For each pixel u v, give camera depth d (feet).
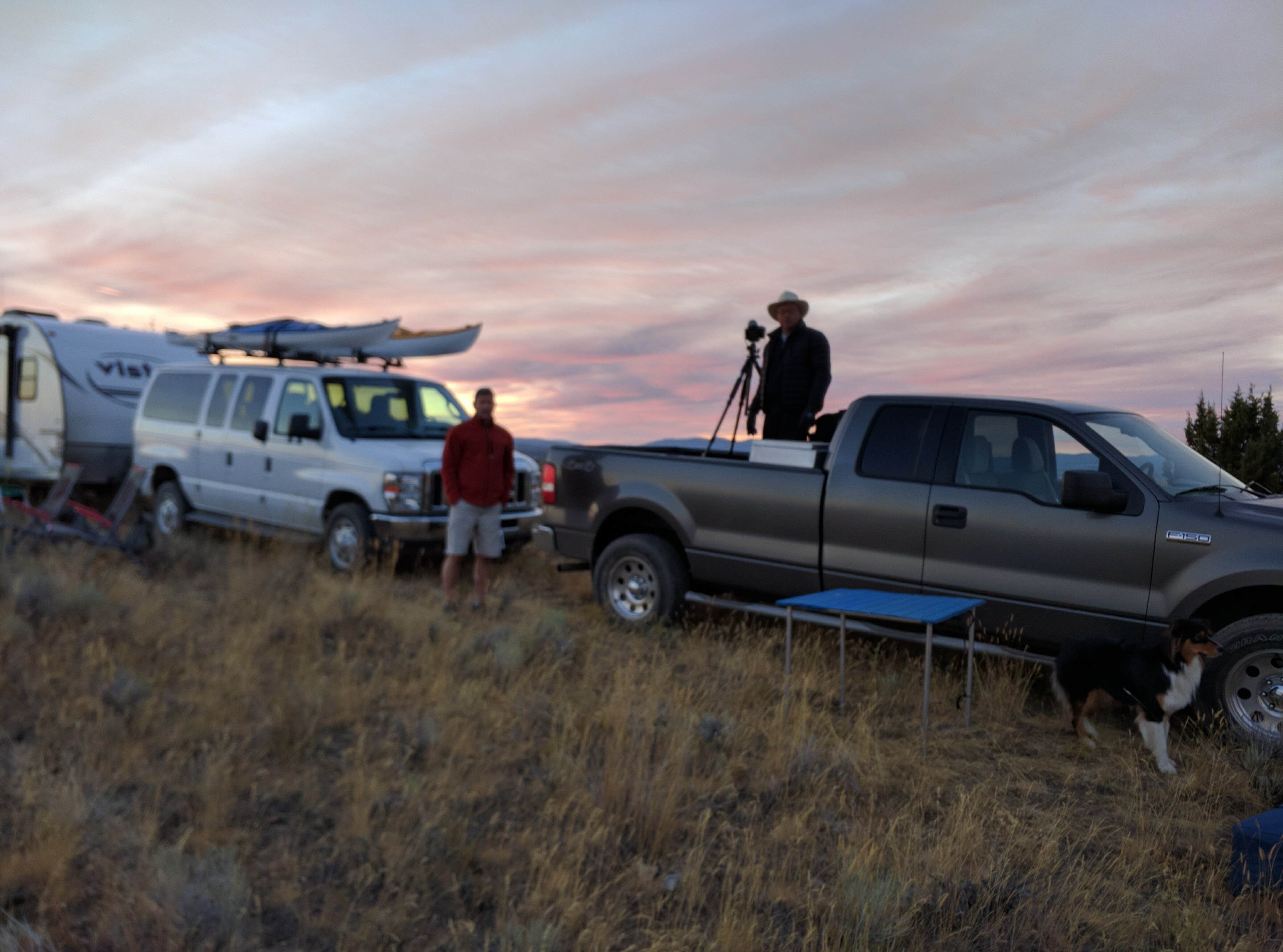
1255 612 15.90
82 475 41.11
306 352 34.63
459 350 37.99
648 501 23.44
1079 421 17.80
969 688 17.10
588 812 12.83
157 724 15.15
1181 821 13.26
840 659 19.54
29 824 11.50
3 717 15.16
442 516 29.73
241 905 10.07
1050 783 14.82
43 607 20.76
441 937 10.00
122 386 42.68
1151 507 16.46
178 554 29.86
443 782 13.53
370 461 29.35
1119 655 15.29
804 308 26.14
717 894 11.14
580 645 21.93
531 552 36.14
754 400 27.43
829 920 10.35
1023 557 17.72
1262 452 28.71
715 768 14.57
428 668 19.07
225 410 35.17
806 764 14.56
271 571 28.43
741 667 20.12
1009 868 11.71
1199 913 10.46
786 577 21.08
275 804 13.06
